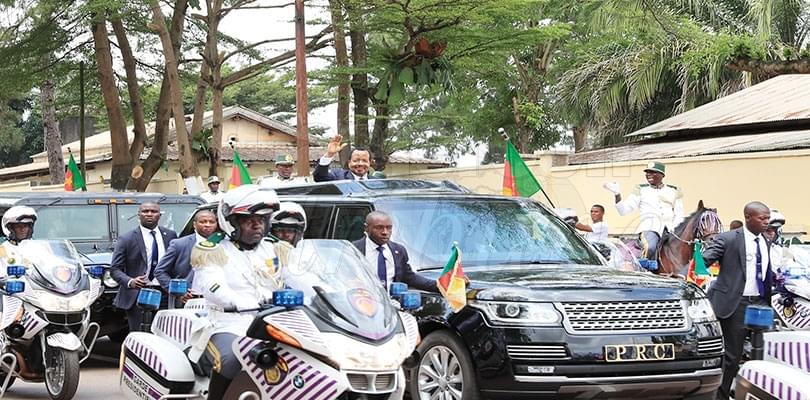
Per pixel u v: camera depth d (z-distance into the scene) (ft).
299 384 20.10
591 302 26.91
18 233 33.88
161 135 93.50
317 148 140.56
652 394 27.02
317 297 20.92
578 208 74.74
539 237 32.22
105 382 38.09
